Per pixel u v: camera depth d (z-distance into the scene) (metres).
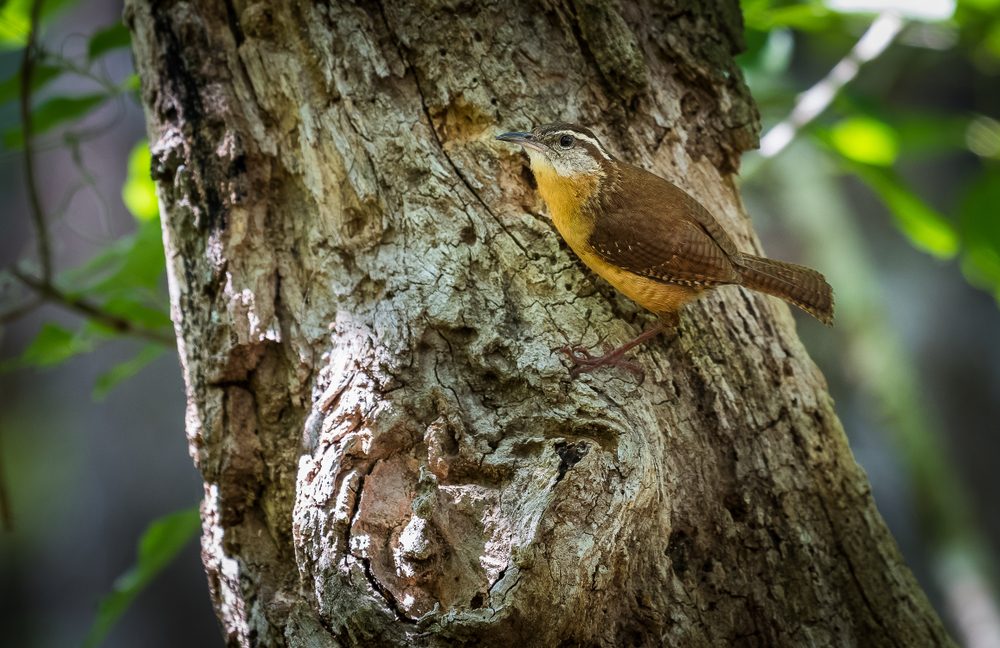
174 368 19.38
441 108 8.00
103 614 9.33
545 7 8.21
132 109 18.44
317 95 7.98
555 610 6.44
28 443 19.84
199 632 18.41
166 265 9.13
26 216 19.08
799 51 17.61
